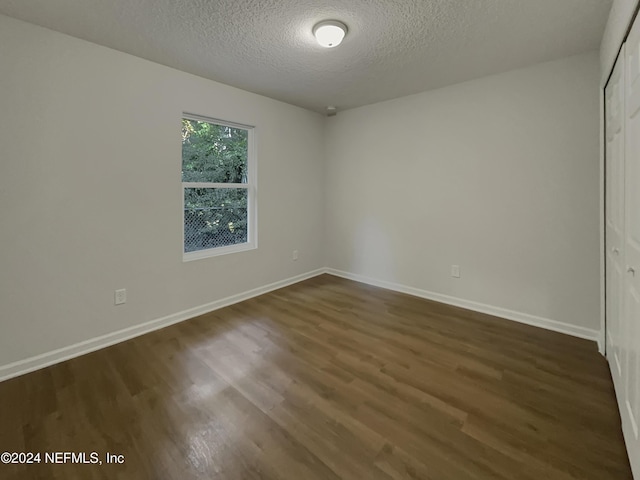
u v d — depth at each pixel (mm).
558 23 1978
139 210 2588
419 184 3451
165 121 2695
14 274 2021
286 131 3795
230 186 3326
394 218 3709
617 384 1723
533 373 2033
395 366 2131
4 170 1953
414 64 2598
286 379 1985
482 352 2312
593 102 2385
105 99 2342
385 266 3861
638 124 1297
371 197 3906
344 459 1387
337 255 4387
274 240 3781
